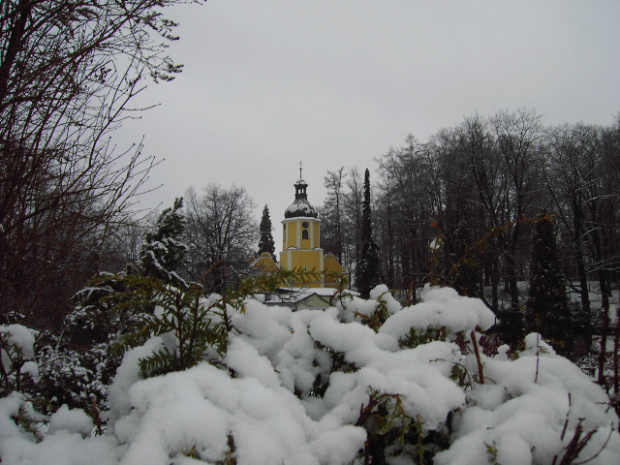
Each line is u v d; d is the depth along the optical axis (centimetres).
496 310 1664
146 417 106
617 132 2852
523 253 2169
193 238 2838
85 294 356
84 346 332
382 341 171
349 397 144
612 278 2981
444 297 175
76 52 266
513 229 2291
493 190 2572
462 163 2752
